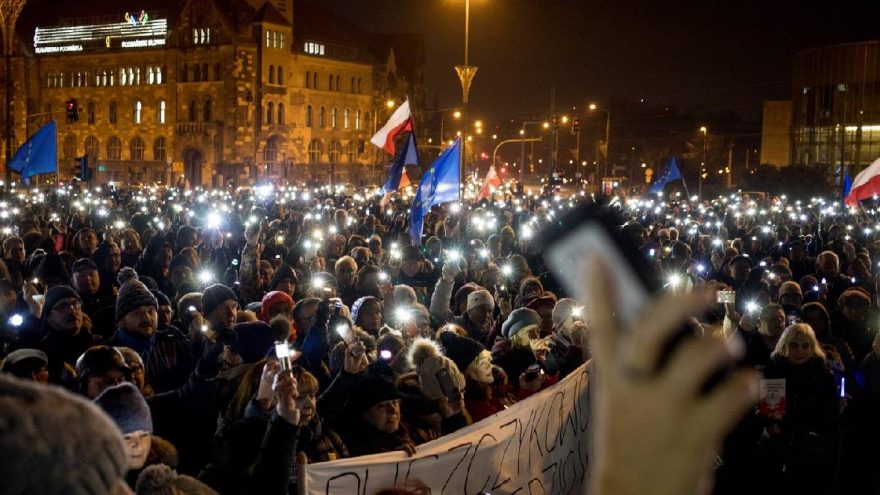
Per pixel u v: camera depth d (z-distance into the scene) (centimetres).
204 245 1617
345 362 603
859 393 791
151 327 748
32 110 10244
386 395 592
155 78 9531
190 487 377
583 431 719
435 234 2262
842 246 1939
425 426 638
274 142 9375
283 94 9356
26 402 117
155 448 459
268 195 4684
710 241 2022
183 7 9306
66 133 10075
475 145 10988
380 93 10544
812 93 8656
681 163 9519
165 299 998
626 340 93
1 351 795
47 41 10188
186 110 9338
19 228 1912
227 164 9125
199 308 888
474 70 3350
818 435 754
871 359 793
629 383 92
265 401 497
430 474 580
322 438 579
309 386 503
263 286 1284
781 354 775
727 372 91
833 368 858
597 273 95
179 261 1219
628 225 100
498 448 629
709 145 9862
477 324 1000
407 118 2194
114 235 1727
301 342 866
